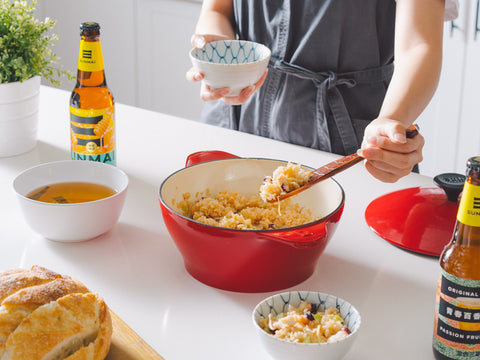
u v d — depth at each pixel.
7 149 1.35
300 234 0.86
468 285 0.73
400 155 1.01
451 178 1.06
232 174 1.10
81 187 1.11
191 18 2.93
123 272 0.97
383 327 0.85
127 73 3.23
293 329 0.77
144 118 1.61
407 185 1.26
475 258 0.73
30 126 1.37
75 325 0.72
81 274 0.96
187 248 0.91
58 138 1.48
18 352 0.68
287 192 0.96
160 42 3.07
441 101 2.50
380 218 1.09
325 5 1.46
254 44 1.28
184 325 0.85
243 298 0.91
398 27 1.30
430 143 2.60
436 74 1.22
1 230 1.08
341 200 0.95
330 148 1.57
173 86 3.14
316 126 1.56
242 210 1.03
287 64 1.53
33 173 1.09
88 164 1.12
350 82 1.52
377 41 1.51
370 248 1.04
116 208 1.04
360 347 0.82
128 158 1.37
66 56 3.35
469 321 0.74
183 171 1.04
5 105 1.30
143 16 3.06
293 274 0.92
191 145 1.45
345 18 1.46
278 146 1.46
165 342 0.82
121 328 0.81
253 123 1.65
